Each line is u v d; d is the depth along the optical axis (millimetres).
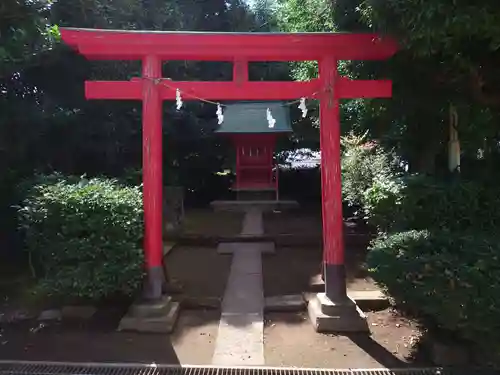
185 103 14219
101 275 5086
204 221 12453
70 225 5195
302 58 5547
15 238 6996
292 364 4395
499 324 3703
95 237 5211
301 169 18297
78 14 8148
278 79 16922
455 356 4352
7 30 5707
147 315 5273
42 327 5301
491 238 4301
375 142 9977
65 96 8336
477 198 5051
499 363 4043
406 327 5328
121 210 5328
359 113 8719
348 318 5211
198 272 7766
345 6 6434
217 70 15180
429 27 4055
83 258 5203
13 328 5262
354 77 7125
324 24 8219
